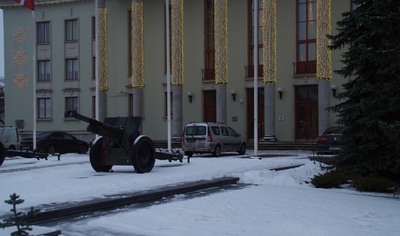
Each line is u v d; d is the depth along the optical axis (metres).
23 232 4.75
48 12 41.69
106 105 38.28
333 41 15.27
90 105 40.31
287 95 33.47
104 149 14.98
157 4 37.97
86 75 40.47
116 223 8.05
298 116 33.38
